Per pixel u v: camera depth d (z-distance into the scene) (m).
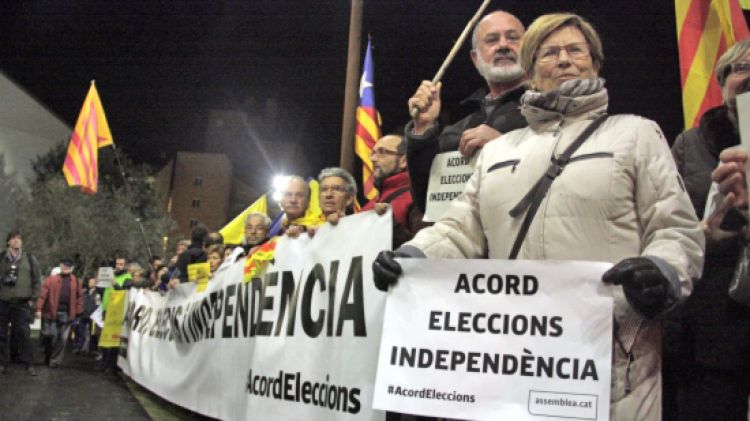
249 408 4.15
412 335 2.16
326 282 3.49
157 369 7.28
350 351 3.16
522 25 3.31
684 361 2.49
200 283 5.87
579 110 2.25
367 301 3.12
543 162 2.22
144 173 38.78
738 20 3.80
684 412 2.46
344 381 3.16
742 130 2.19
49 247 34.00
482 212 2.37
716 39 3.84
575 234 2.09
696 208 2.69
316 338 3.49
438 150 3.20
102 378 9.75
